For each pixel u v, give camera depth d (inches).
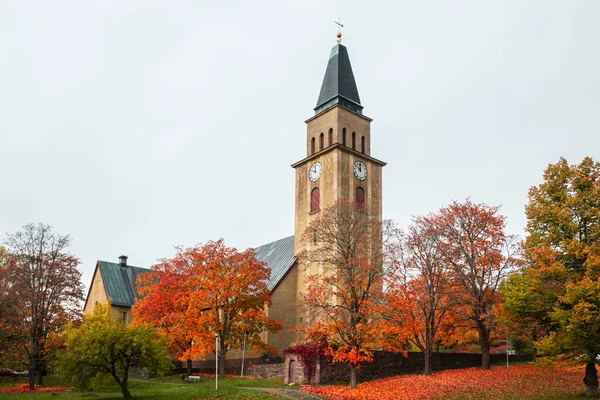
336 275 1647.4
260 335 2092.8
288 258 2317.9
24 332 1742.1
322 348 1488.7
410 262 1533.0
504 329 1627.7
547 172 1256.2
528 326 1205.1
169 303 1871.3
